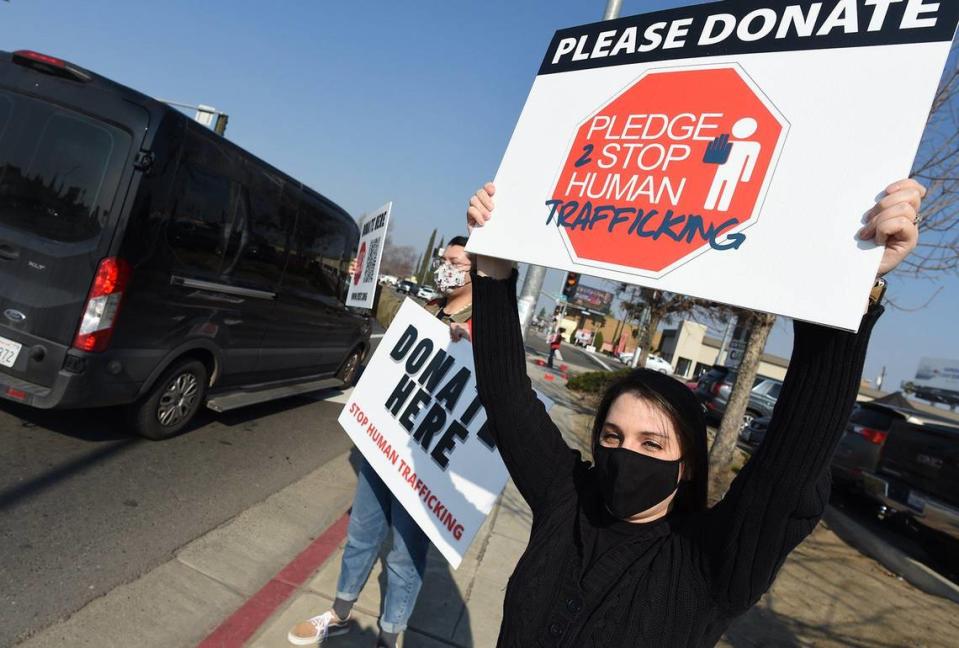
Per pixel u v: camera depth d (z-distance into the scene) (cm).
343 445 608
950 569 641
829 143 107
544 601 121
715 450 680
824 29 114
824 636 385
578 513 131
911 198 94
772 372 3809
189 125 443
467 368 258
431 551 398
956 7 102
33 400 401
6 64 436
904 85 103
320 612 294
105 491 386
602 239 130
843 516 752
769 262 107
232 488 436
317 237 667
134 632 262
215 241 499
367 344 898
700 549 112
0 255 412
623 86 141
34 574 286
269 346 623
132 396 450
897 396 1619
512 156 155
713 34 130
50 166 417
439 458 246
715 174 119
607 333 7112
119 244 407
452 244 289
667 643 107
